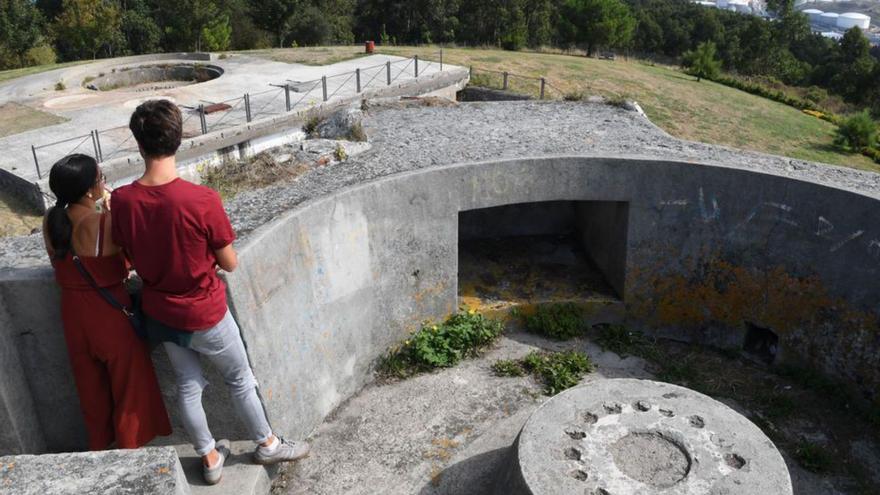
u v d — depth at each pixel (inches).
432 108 381.7
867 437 226.2
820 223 242.2
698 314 277.3
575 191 273.7
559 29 1202.6
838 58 1771.7
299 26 1524.4
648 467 169.9
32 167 428.1
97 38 1259.8
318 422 215.9
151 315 140.8
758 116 748.6
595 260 314.2
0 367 152.9
